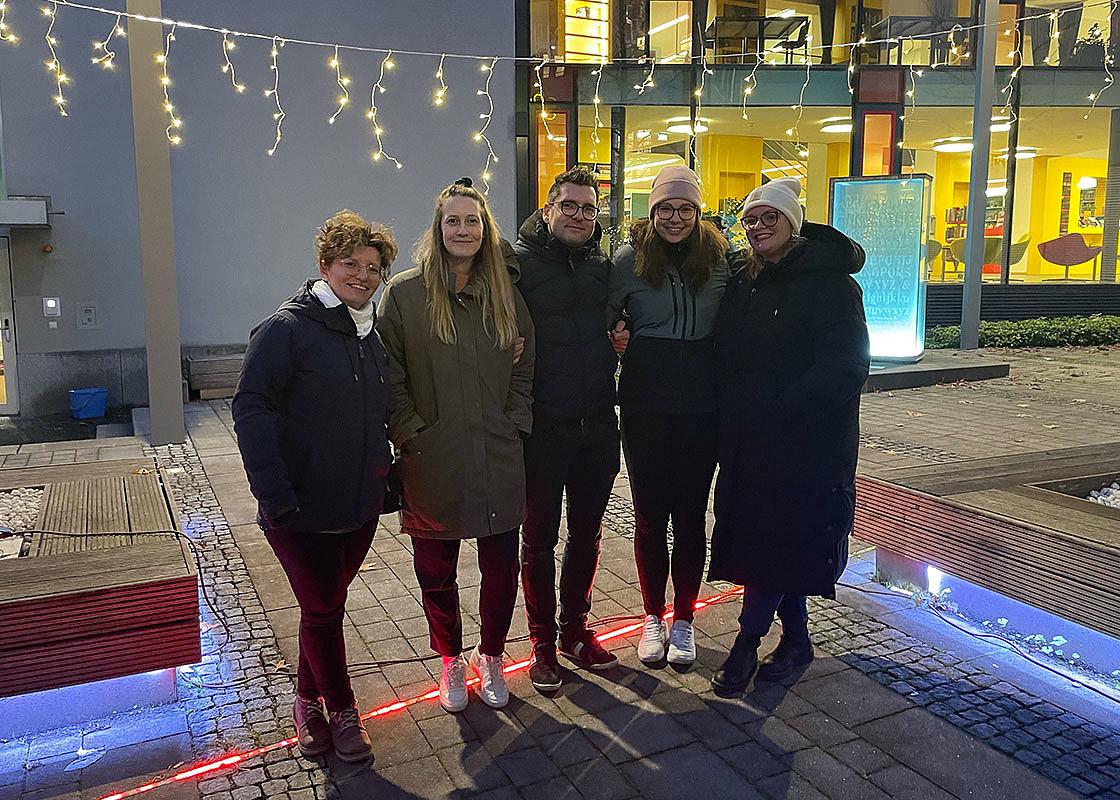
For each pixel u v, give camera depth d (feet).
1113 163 57.88
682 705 10.05
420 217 37.47
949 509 11.59
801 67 48.26
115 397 33.53
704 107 47.96
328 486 8.39
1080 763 8.79
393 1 36.01
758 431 10.03
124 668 9.23
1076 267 60.18
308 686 9.32
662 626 11.38
